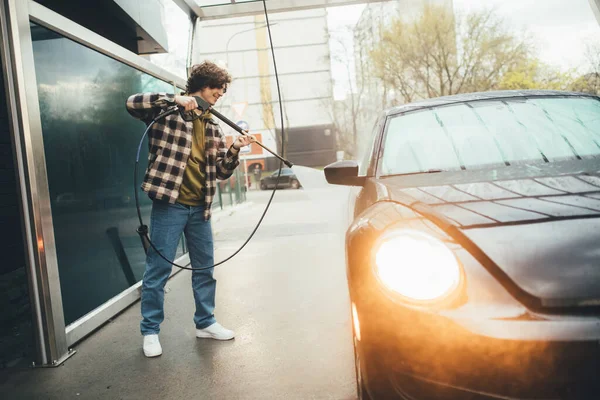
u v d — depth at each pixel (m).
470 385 1.32
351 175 2.60
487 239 1.46
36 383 2.63
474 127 2.60
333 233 7.82
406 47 25.11
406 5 25.58
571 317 1.26
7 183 3.51
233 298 4.13
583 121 2.52
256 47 43.16
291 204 16.28
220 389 2.40
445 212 1.64
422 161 2.48
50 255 2.90
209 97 2.93
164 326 3.51
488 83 23.89
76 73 3.47
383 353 1.44
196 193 2.97
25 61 2.79
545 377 1.25
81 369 2.79
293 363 2.64
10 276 3.45
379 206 1.88
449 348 1.34
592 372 1.23
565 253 1.38
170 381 2.54
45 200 2.90
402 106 3.06
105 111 3.88
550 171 2.04
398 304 1.42
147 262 2.97
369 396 1.49
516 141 2.44
